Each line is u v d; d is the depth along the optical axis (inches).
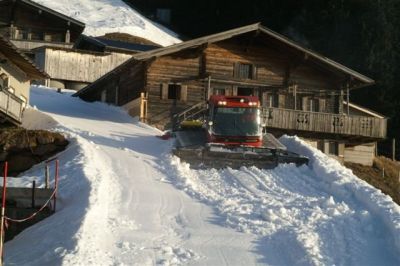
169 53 1371.8
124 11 3280.0
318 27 2746.1
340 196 684.1
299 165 863.7
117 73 1528.1
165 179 750.5
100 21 3056.1
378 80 2410.2
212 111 1006.4
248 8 3216.0
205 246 495.8
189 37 3476.9
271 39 1460.4
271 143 1022.4
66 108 1470.2
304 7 2878.9
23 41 2159.2
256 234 530.9
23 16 2228.1
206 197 661.9
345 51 2583.7
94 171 734.5
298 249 482.9
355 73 1477.6
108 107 1545.3
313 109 1518.2
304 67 1512.1
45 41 2186.3
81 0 3376.0
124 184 701.3
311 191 720.3
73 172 729.6
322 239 514.3
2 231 475.5
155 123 1385.3
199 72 1432.1
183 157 865.5
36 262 461.1
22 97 1158.3
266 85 1483.8
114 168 786.2
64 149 869.2
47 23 2249.0
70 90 1892.2
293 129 1411.2
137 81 1429.6
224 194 690.8
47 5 3157.0
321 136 1467.8
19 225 615.5
